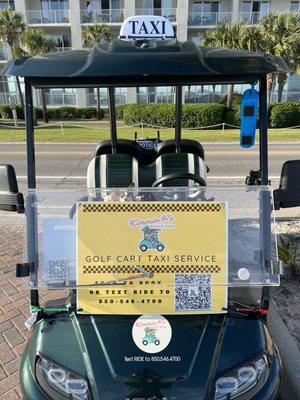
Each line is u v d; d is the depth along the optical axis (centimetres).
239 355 196
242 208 211
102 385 185
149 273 208
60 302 234
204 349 197
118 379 186
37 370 197
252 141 225
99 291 210
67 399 187
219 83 217
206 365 190
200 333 204
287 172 209
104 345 199
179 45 212
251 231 212
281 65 204
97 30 2775
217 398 184
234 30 2112
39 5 2931
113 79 210
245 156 1094
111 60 191
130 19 238
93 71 189
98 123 2439
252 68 193
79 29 2903
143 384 184
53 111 2762
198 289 209
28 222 214
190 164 285
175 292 209
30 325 226
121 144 358
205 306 210
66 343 204
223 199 212
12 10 2955
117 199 213
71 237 212
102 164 284
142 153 363
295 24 2094
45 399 188
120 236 207
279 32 2084
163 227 206
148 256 207
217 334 204
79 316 215
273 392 190
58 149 1274
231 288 223
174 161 286
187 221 206
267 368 196
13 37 2670
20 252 475
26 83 212
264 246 211
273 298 374
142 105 1983
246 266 210
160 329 204
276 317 341
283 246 429
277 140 1441
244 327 209
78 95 2803
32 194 216
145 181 282
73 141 1475
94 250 208
